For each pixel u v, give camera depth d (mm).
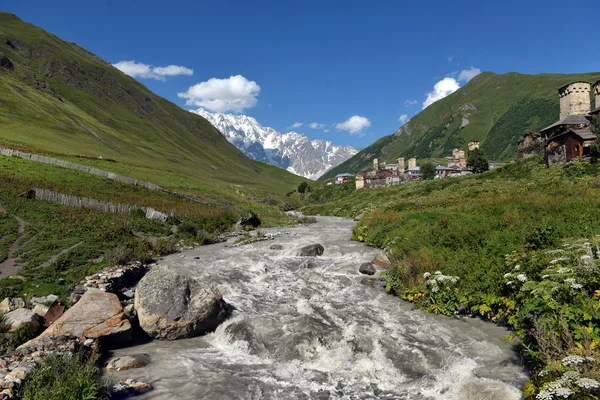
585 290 8859
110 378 9141
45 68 175875
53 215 29750
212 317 12734
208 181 107750
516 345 9844
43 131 103312
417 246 18500
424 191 66812
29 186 37938
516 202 25078
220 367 9969
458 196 42969
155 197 52781
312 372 9414
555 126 64500
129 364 9914
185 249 28828
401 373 9070
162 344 11680
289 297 15672
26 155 56500
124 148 134250
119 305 11953
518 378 8273
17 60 167750
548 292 9188
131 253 22438
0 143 68750
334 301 14742
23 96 122625
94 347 10188
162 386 8906
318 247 25109
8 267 18031
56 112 128500
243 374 9508
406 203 45281
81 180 49156
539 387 6852
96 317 11242
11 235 23688
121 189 50938
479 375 8617
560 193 26016
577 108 69500
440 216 25016
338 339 10852
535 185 37969
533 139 70188
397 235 23422
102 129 143750
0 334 10305
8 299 12906
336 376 9156
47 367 8305
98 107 177000
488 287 12312
